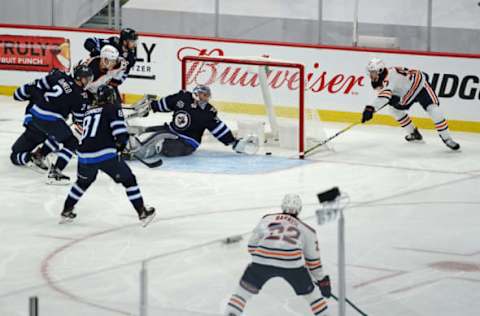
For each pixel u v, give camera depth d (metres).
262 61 28.33
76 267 16.67
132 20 37.00
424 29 34.00
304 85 27.89
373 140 30.58
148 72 35.69
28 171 25.03
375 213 12.79
